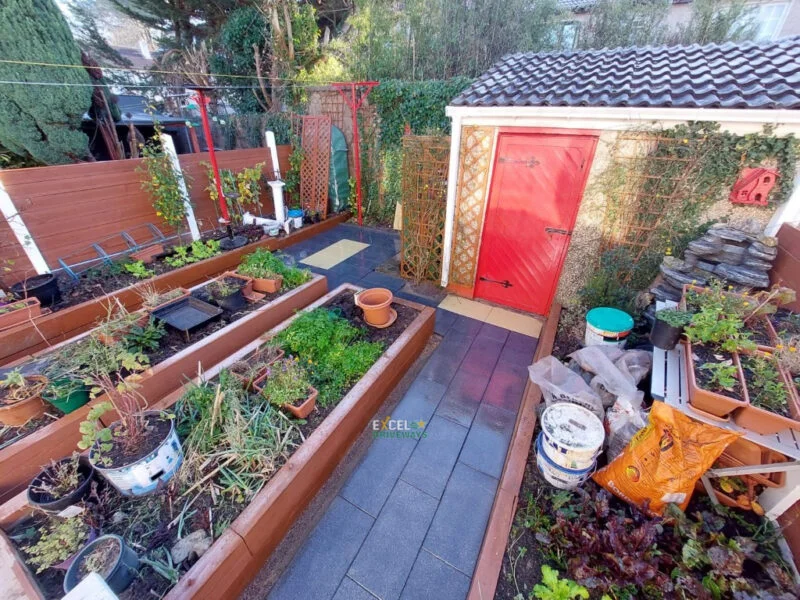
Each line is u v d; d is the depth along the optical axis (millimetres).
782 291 2375
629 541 1746
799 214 2885
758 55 3506
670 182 3264
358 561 1994
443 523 2184
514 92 3766
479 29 7891
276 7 8469
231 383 2498
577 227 3877
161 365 2863
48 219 4176
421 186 4746
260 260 4375
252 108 10055
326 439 2275
